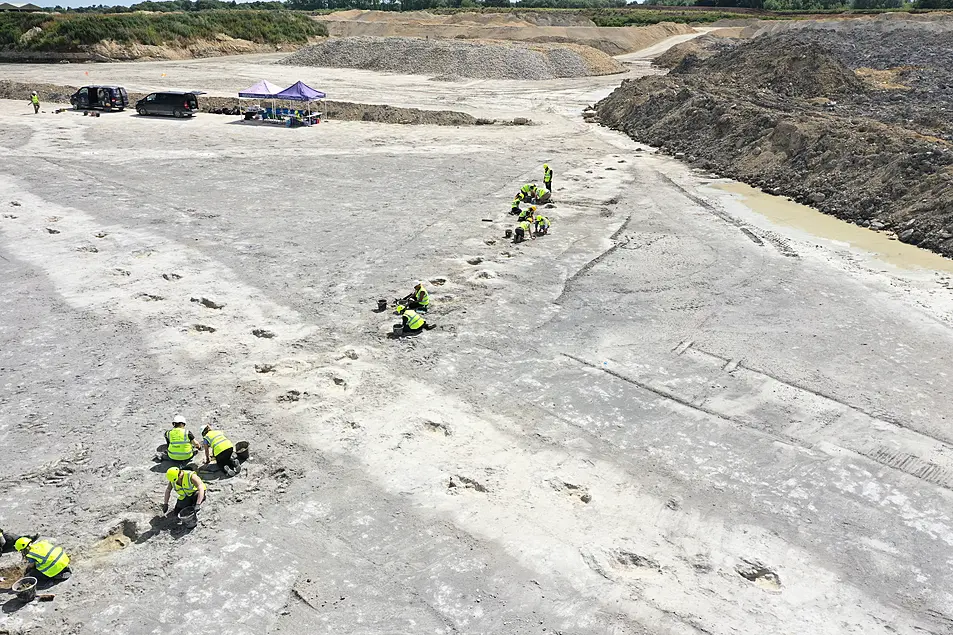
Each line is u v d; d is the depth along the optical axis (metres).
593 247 20.94
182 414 12.19
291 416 12.17
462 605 8.35
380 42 70.12
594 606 8.39
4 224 22.09
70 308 16.23
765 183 28.20
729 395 13.10
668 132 36.94
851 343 15.14
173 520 9.71
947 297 17.53
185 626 7.99
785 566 9.12
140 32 71.44
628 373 13.85
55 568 8.50
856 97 40.69
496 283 18.16
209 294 17.08
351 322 15.84
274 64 70.44
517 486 10.52
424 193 26.75
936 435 11.92
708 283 18.30
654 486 10.59
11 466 10.78
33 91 50.25
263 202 25.25
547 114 46.88
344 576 8.77
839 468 11.07
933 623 8.27
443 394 12.98
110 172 29.20
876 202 23.80
